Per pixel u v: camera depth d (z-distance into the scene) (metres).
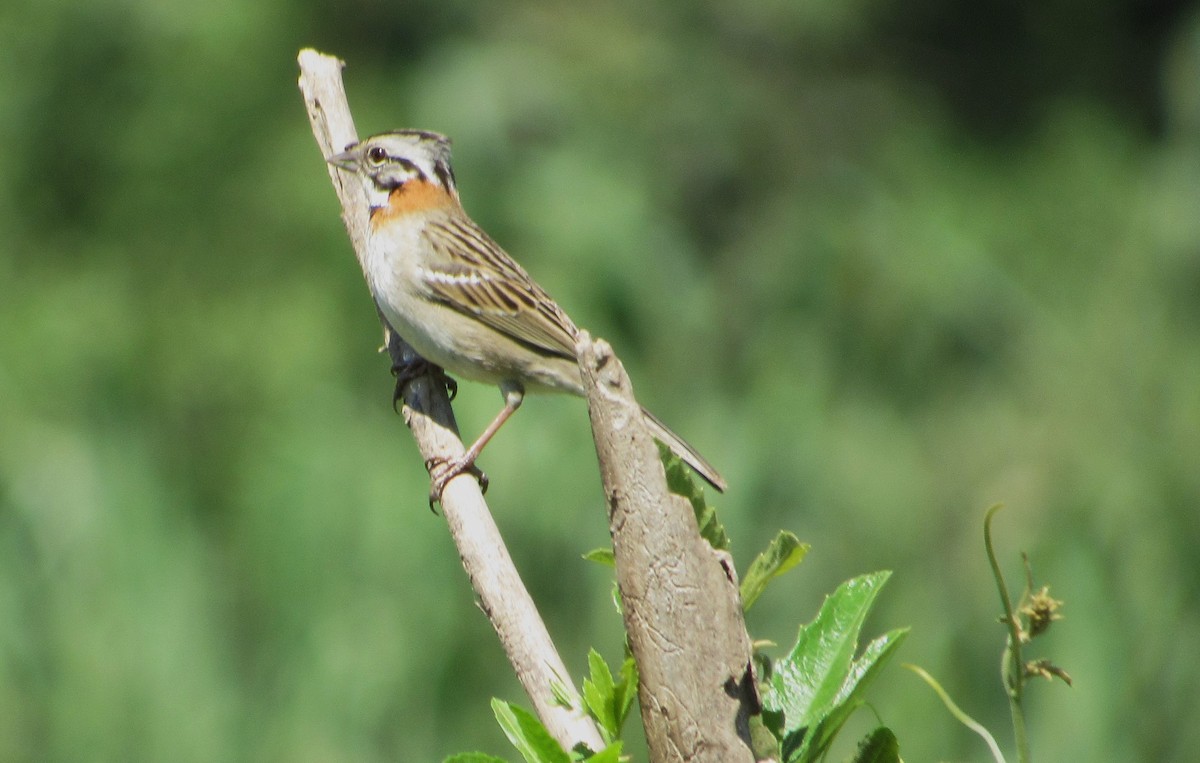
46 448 11.81
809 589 12.21
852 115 16.75
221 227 14.38
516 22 15.81
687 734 4.00
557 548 11.49
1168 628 9.67
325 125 7.76
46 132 14.77
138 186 14.55
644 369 13.38
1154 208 15.59
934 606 12.30
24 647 10.98
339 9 15.30
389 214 7.66
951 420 14.23
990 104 17.55
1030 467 13.64
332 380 13.02
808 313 14.52
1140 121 17.59
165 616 11.02
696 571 4.00
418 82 14.90
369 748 10.86
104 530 11.29
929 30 17.78
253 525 11.70
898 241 14.96
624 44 15.93
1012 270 15.35
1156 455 13.41
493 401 11.47
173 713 10.74
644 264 13.76
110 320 13.84
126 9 14.76
